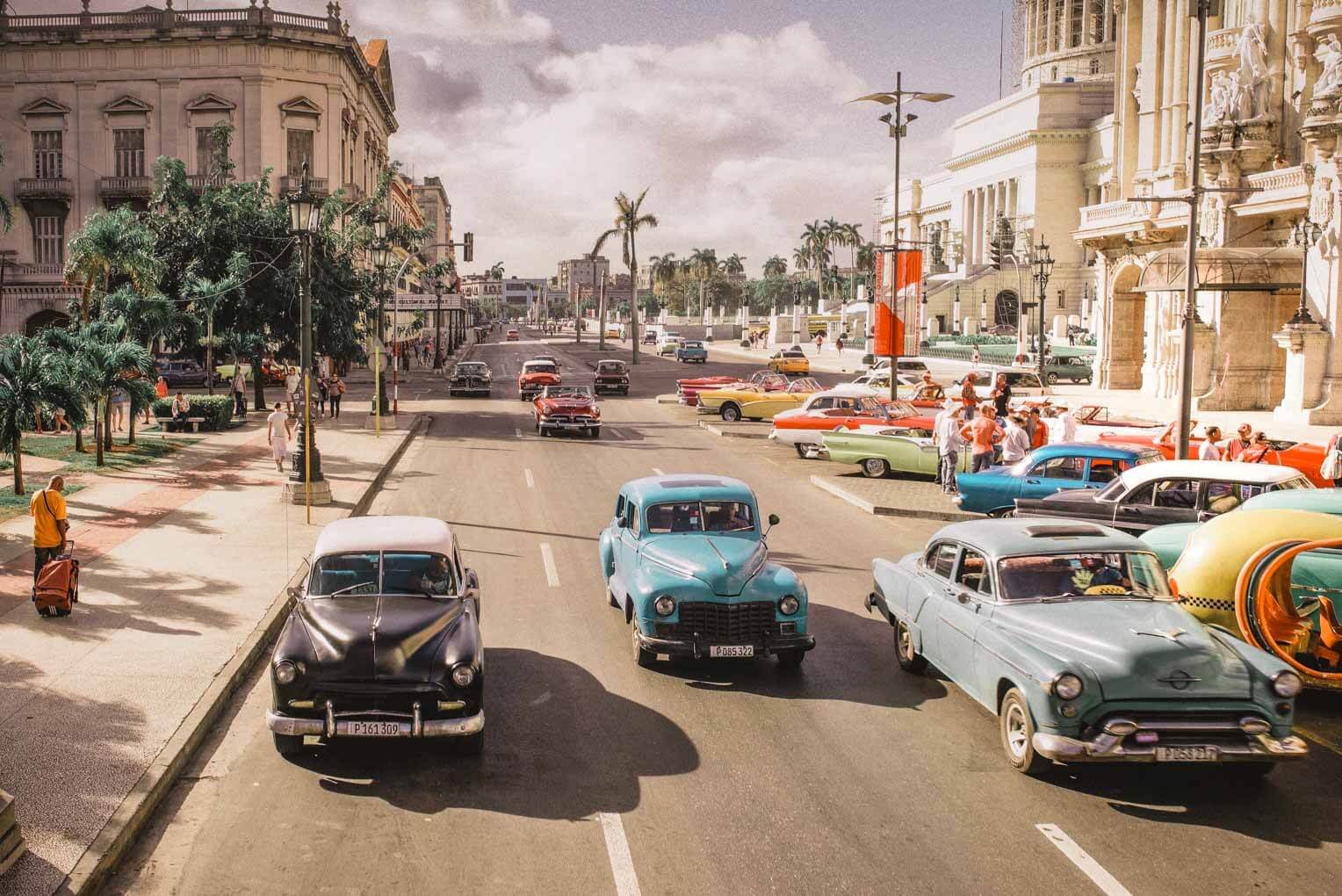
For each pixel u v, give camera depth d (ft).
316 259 131.64
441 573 31.89
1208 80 146.92
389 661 27.53
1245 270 125.29
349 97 228.84
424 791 26.66
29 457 82.99
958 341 297.74
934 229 434.71
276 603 42.80
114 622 39.70
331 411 127.85
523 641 39.88
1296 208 127.24
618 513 42.93
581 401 111.14
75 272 101.65
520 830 24.53
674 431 118.01
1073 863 23.02
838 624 42.75
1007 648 28.02
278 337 132.98
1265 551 32.94
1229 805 26.04
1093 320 294.66
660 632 35.06
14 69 213.25
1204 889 21.91
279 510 63.52
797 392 130.62
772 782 27.32
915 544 58.65
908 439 81.41
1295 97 135.85
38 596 39.45
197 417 105.60
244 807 25.66
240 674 34.76
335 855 23.32
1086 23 398.62
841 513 68.33
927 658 34.42
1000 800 26.23
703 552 36.73
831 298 559.38
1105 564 30.48
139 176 214.07
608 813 25.46
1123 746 25.26
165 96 212.64
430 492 75.25
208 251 128.26
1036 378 151.43
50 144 215.31
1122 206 165.78
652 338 399.44
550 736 30.37
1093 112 336.29
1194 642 26.48
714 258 554.87
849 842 24.06
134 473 77.66
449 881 22.24
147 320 105.40
